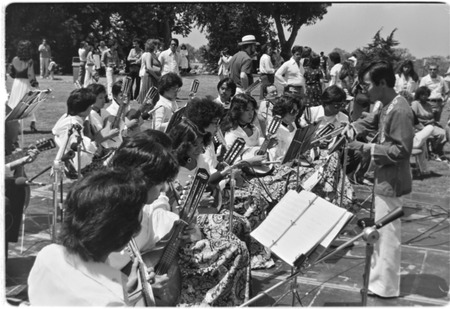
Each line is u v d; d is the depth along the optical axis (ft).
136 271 7.70
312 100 33.81
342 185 15.97
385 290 13.20
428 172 26.81
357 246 16.96
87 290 5.38
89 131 18.72
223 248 10.89
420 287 13.99
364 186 23.09
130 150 8.61
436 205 21.39
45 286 5.50
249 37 30.30
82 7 86.07
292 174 16.93
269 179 16.62
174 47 42.57
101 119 19.19
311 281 14.39
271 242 10.29
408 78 32.71
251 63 29.58
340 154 17.97
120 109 19.58
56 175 12.74
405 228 18.63
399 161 12.25
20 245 15.79
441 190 23.72
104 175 5.78
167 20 94.84
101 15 89.66
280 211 10.75
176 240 9.63
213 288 10.76
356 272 15.02
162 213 10.02
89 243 5.44
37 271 5.62
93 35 88.63
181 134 12.14
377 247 13.14
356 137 17.25
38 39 81.41
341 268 15.29
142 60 41.37
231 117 17.13
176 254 10.36
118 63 68.69
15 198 13.30
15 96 28.78
